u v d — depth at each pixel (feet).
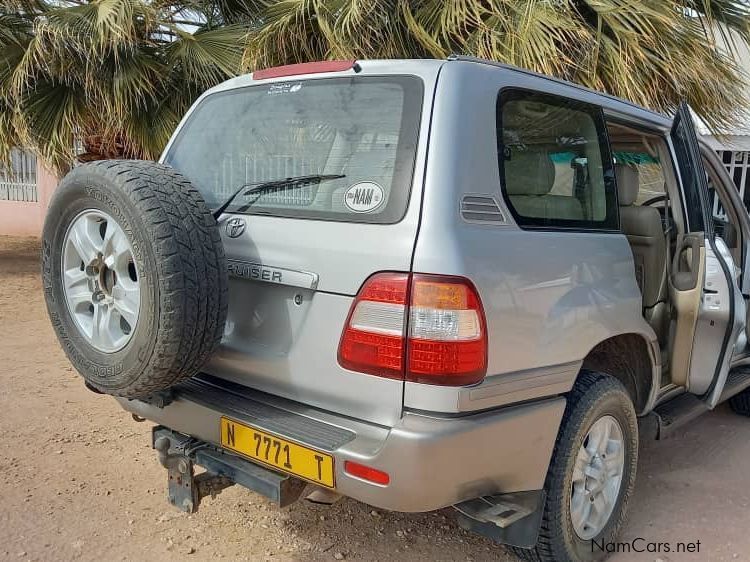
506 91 8.34
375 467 7.09
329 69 8.71
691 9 21.68
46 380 16.31
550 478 8.61
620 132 12.07
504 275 7.62
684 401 12.02
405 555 9.78
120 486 11.43
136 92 21.63
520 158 8.36
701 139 13.25
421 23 19.60
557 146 9.03
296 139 8.75
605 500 9.82
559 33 18.01
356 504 11.11
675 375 11.41
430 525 10.57
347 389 7.61
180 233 7.63
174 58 22.93
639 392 10.77
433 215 7.26
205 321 7.81
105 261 8.12
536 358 8.01
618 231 10.01
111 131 23.31
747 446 14.17
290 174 8.74
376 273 7.37
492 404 7.54
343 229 7.72
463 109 7.73
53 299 8.92
